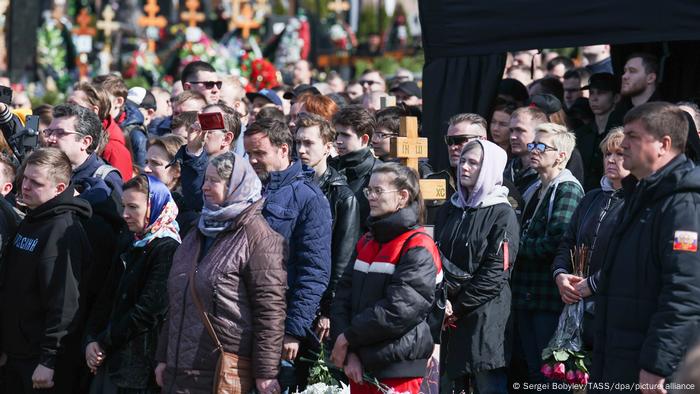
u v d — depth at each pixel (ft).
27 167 39.50
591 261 37.14
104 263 41.04
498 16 48.96
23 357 39.22
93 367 37.63
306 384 41.04
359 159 44.19
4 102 50.65
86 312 40.32
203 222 34.78
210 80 56.39
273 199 38.73
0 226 41.06
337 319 34.50
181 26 134.92
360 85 77.00
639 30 45.14
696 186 30.35
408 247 33.37
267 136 39.63
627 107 50.34
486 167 39.58
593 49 65.21
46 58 120.26
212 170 34.40
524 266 42.22
